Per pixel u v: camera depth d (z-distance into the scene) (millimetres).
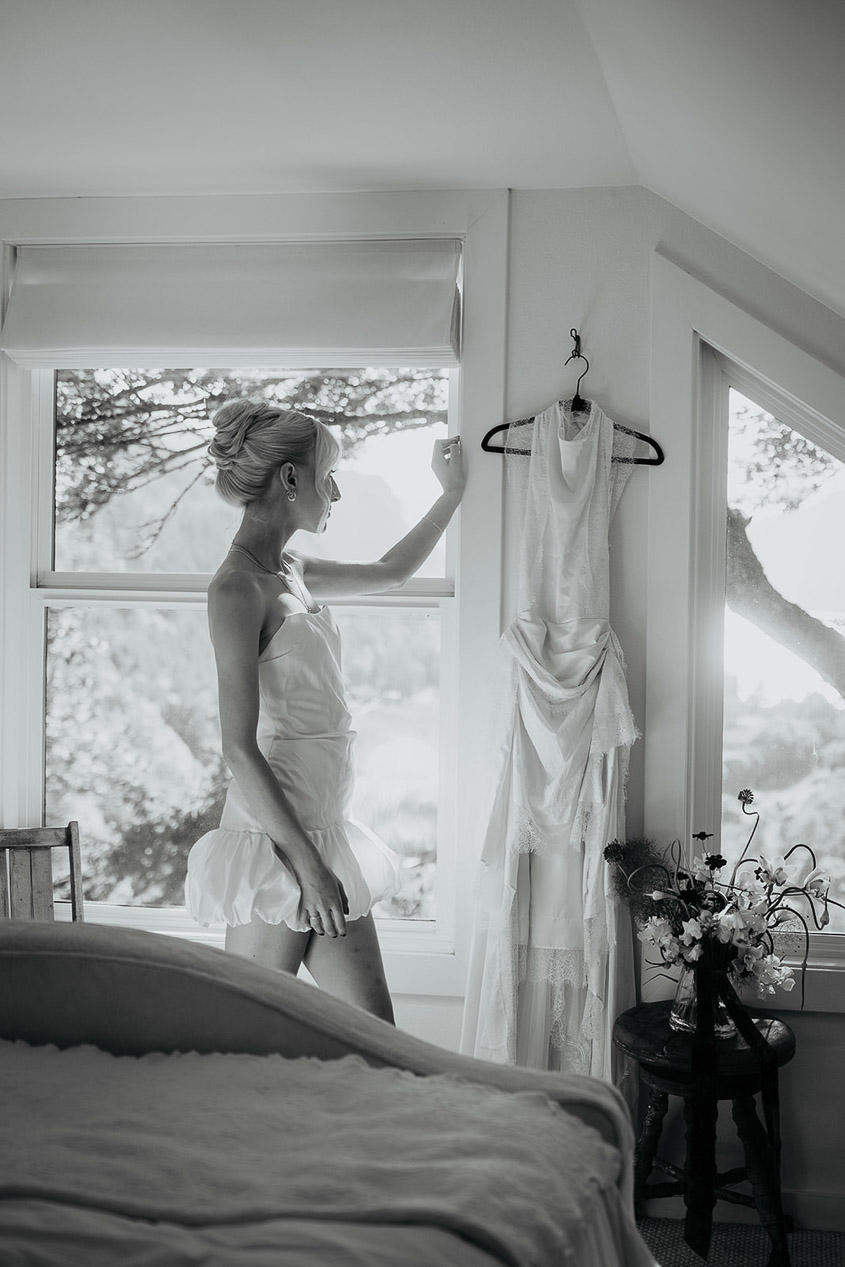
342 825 2385
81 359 3037
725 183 2381
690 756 2834
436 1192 1235
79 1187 1256
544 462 2826
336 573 2672
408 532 3029
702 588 2889
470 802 2910
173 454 3170
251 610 2230
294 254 2994
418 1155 1320
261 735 2348
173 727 3160
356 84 2373
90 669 3182
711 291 2801
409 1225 1188
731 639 2936
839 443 2818
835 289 2545
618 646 2789
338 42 2201
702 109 2047
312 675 2314
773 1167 2438
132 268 3035
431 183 2893
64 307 3031
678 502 2828
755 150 2053
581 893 2768
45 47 2234
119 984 1702
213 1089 1515
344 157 2752
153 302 3004
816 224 2215
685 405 2824
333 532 3111
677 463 2828
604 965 2736
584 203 2887
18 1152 1331
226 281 2998
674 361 2828
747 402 2912
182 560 3170
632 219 2871
